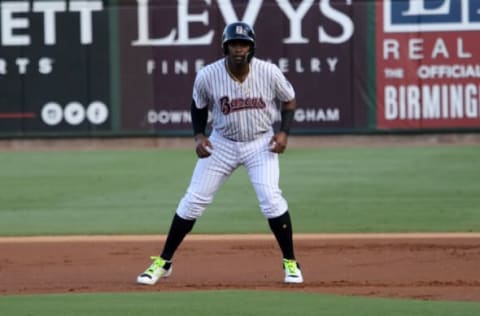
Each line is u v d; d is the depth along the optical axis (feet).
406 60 292.61
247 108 108.37
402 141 294.46
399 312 96.48
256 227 163.32
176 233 113.29
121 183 221.66
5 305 101.40
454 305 100.07
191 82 295.48
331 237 152.15
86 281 117.80
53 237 155.53
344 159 260.42
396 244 144.97
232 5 293.43
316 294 106.52
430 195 198.18
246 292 107.65
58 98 297.33
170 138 297.33
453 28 291.58
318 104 294.46
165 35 294.66
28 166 256.11
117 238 153.89
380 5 292.40
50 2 295.89
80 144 298.15
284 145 110.32
